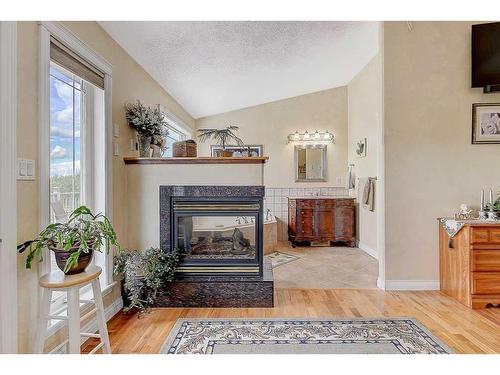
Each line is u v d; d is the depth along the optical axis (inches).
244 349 84.7
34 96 72.3
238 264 116.1
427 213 131.8
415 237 132.0
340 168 242.5
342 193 242.1
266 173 245.1
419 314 107.1
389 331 94.7
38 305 72.9
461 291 116.9
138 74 136.9
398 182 131.8
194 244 120.4
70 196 92.6
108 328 97.7
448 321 101.7
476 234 111.6
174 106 198.1
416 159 131.7
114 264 109.2
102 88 104.0
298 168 243.1
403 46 131.2
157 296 113.9
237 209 116.0
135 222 118.9
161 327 98.1
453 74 130.6
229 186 115.7
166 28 113.2
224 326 98.3
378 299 121.3
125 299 112.4
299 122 243.9
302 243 225.5
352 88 229.9
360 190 211.3
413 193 131.7
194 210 116.5
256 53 152.0
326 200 218.4
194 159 116.6
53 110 85.5
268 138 245.6
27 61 70.2
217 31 123.5
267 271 124.7
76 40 87.7
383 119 132.3
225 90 199.6
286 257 189.9
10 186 64.7
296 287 136.1
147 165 118.3
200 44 132.0
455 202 131.3
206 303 114.3
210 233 120.2
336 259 184.9
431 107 131.3
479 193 130.7
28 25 70.5
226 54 146.9
